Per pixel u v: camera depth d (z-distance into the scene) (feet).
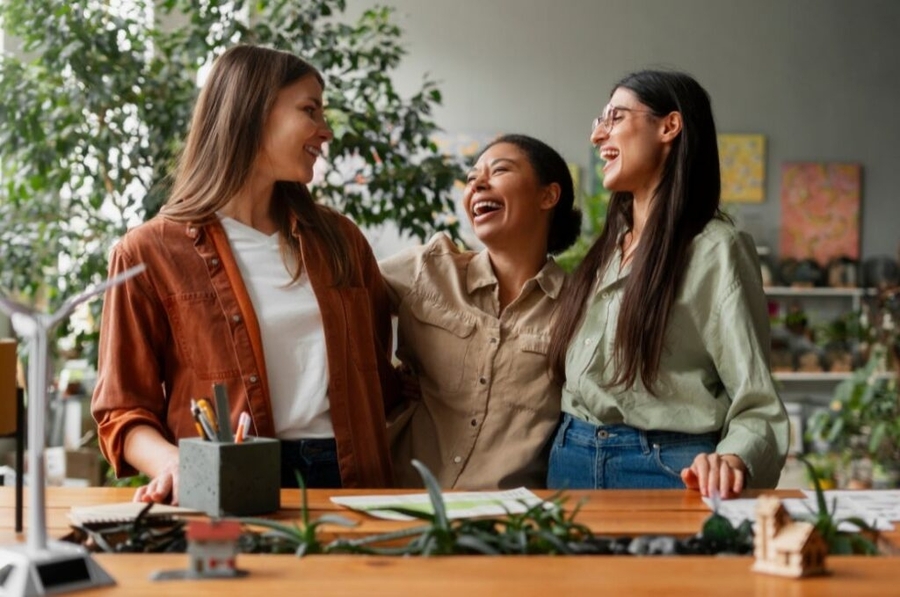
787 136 28.22
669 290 6.55
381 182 13.37
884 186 28.35
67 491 5.66
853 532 4.49
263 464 4.95
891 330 18.58
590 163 27.32
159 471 5.75
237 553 4.17
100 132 12.81
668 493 5.59
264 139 6.51
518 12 27.32
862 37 28.30
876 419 18.07
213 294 6.36
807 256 28.25
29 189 14.14
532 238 7.69
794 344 28.09
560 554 4.20
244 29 12.97
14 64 13.06
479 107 27.25
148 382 6.29
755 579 3.59
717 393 6.72
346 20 26.20
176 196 6.62
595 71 27.45
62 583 3.41
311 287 6.61
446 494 5.48
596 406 6.73
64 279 13.16
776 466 6.16
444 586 3.47
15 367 4.51
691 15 27.81
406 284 7.79
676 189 6.75
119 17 12.93
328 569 3.69
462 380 7.45
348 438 6.52
